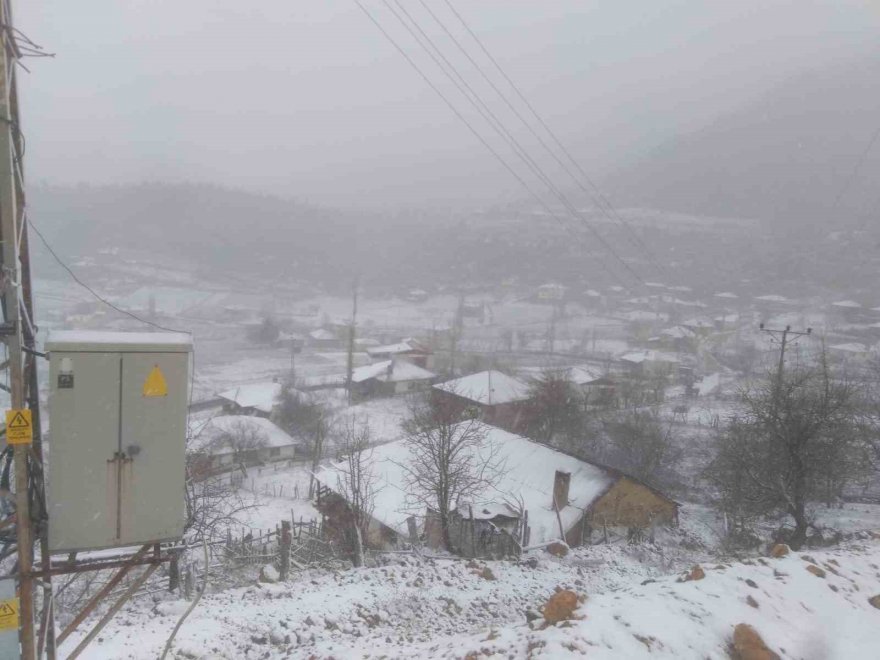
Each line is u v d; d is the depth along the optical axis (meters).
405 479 22.41
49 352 5.55
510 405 44.22
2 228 5.06
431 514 18.78
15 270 5.12
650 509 23.67
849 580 9.11
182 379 5.96
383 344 82.12
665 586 8.09
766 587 8.10
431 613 10.68
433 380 63.03
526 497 22.94
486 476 23.78
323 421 46.12
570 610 7.23
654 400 49.66
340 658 7.68
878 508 24.92
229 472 38.34
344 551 16.53
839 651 6.98
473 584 12.30
